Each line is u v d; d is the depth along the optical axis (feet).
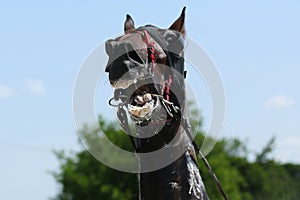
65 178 158.10
